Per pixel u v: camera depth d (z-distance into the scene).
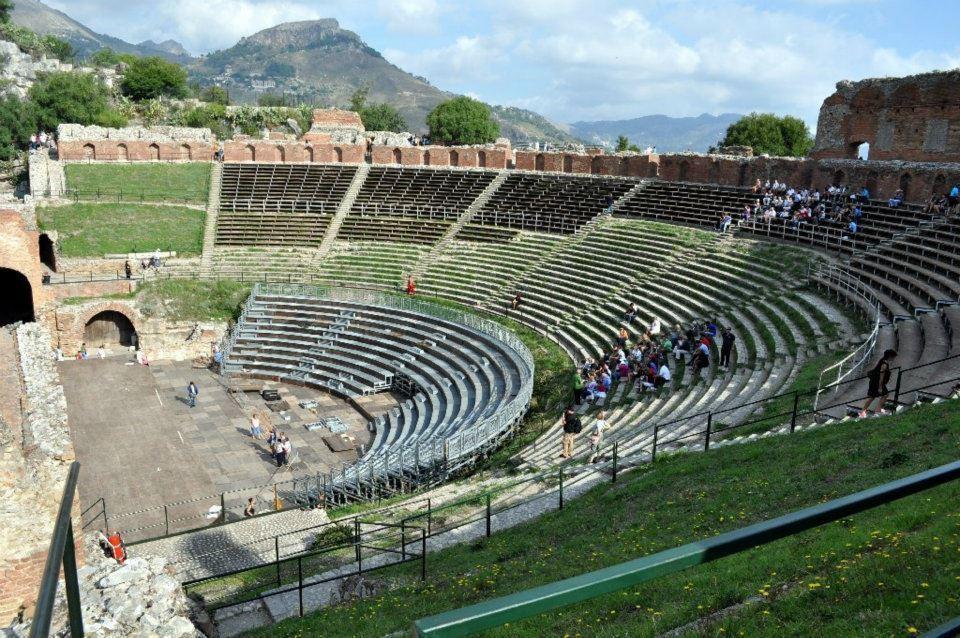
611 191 56.75
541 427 29.20
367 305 48.62
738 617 8.11
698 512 14.30
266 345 47.44
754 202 47.44
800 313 31.33
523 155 66.88
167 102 102.12
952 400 17.12
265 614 15.98
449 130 106.56
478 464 27.11
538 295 45.53
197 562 20.31
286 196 65.00
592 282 44.53
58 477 15.53
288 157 71.50
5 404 22.67
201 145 69.81
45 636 3.28
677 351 31.42
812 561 9.61
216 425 37.25
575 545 14.71
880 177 42.84
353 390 41.69
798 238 40.75
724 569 10.45
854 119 48.34
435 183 65.56
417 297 49.53
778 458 16.38
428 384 38.66
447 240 57.12
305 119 104.88
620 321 38.41
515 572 13.87
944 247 32.44
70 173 64.19
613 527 15.21
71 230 56.75
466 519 19.64
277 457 32.56
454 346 40.75
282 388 43.25
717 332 32.91
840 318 29.50
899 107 45.19
